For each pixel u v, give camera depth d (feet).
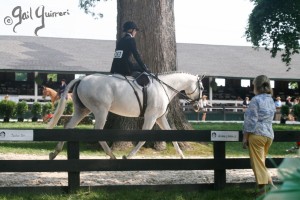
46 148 52.31
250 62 169.07
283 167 2.95
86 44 167.02
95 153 48.08
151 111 33.88
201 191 26.89
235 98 161.68
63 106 31.83
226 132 27.02
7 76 150.30
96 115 32.55
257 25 121.80
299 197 2.85
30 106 115.44
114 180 31.48
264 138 23.49
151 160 26.05
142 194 25.26
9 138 24.49
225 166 27.04
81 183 29.96
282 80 160.15
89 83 32.76
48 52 155.33
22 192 24.99
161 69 51.67
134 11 51.83
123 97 32.94
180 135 26.68
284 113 120.78
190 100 37.01
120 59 34.30
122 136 26.03
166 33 52.13
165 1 52.29
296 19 118.93
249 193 26.05
